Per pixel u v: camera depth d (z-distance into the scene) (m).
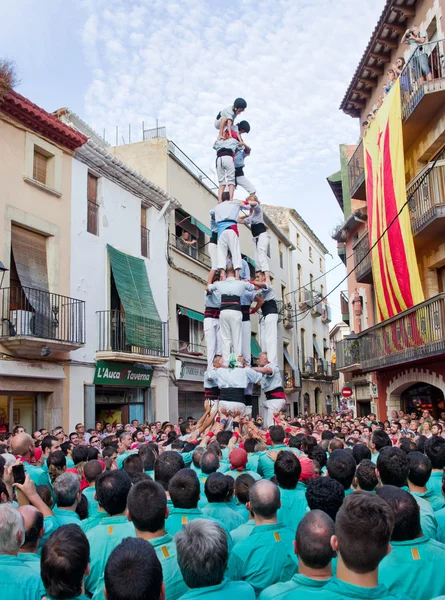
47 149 15.79
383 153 16.88
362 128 22.48
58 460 5.92
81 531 2.75
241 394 10.21
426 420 14.25
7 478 4.55
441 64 14.80
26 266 14.77
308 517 2.87
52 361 15.16
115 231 18.88
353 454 6.20
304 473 5.00
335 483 3.80
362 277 20.95
